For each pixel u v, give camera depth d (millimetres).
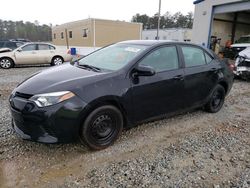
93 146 3375
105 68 3793
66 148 3482
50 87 3121
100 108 3305
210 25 18953
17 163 3105
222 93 5297
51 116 2975
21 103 3098
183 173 3012
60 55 13992
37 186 2705
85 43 27594
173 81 4086
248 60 8789
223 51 20766
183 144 3754
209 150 3600
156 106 3963
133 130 4168
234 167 3189
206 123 4672
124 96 3475
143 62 3775
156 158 3326
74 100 3074
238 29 24297
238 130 4406
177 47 4344
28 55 13078
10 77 9508
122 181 2818
